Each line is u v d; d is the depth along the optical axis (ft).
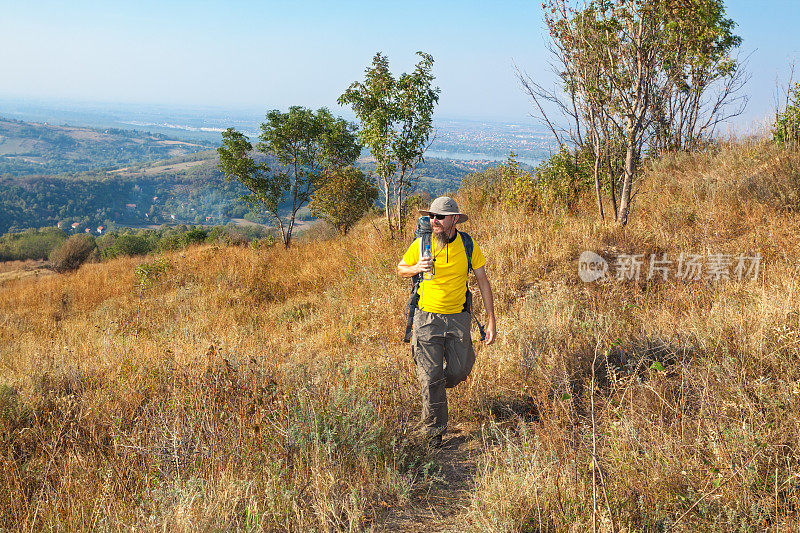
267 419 10.09
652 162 36.09
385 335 17.53
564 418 9.31
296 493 7.97
